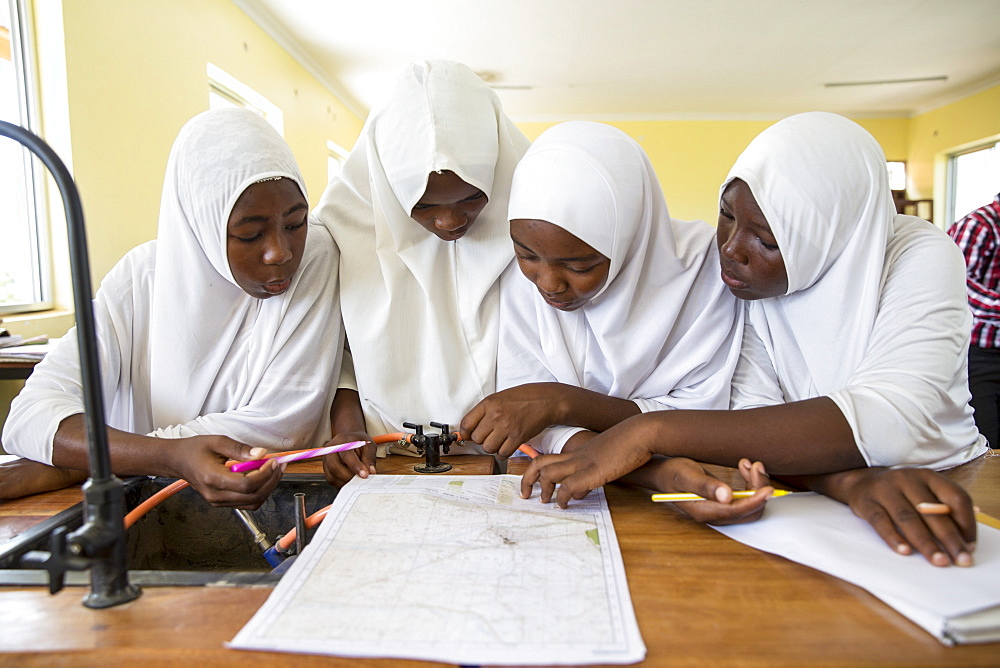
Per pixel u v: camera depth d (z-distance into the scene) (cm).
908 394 77
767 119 813
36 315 260
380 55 579
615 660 47
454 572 61
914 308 86
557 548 66
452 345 107
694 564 63
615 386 105
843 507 74
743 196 89
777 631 51
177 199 97
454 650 49
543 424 95
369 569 61
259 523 92
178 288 101
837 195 87
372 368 106
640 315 104
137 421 108
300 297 105
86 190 280
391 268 107
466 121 97
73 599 58
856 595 57
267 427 101
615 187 91
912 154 799
